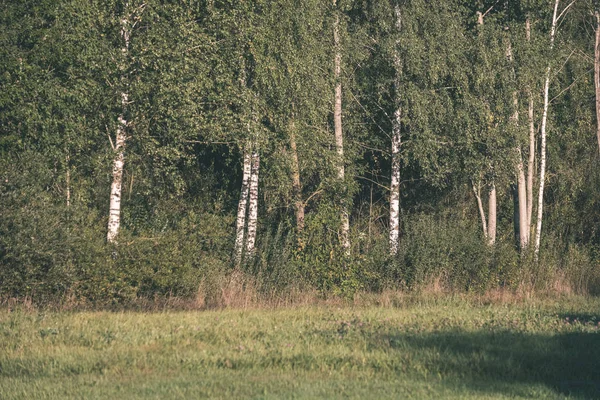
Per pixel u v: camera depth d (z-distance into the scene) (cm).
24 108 4597
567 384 2261
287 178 4956
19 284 3978
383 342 2738
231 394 2025
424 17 5322
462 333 3009
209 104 4638
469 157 5300
